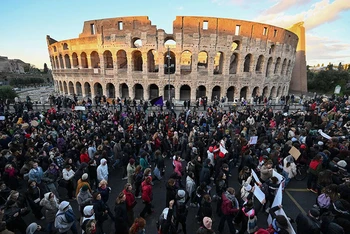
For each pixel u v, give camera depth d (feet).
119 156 47.85
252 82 152.56
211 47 139.44
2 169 38.06
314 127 67.00
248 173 34.24
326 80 254.47
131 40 141.08
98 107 127.13
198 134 56.29
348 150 43.24
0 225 21.66
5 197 31.42
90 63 155.84
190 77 142.51
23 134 55.77
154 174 43.42
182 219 27.32
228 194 27.89
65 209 25.29
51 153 40.93
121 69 147.33
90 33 155.43
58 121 78.02
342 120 73.46
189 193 33.78
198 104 123.65
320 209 29.07
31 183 31.04
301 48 211.41
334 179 33.63
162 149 55.26
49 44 194.70
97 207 25.76
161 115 82.12
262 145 46.24
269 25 152.76
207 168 34.94
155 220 33.76
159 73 142.10
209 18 138.21
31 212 35.91
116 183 45.11
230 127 69.77
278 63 171.53
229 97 161.89
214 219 33.88
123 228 25.30
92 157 43.19
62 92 188.96
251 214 26.05
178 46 137.59
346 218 24.20
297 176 47.73
